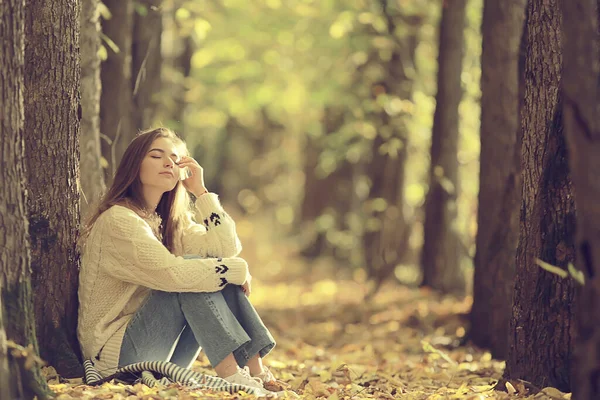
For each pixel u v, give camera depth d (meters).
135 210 6.68
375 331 12.16
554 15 6.32
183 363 6.78
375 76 17.00
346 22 16.41
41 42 6.48
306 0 19.02
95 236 6.54
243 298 6.60
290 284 23.06
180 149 7.13
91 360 6.46
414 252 19.84
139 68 11.73
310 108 24.09
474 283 10.59
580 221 4.66
